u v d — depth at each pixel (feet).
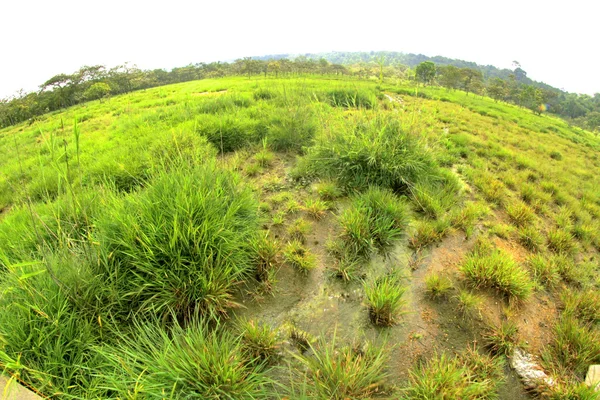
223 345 5.97
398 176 12.11
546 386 6.34
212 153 15.51
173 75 262.06
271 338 6.59
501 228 11.21
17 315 6.04
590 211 15.28
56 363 5.57
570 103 295.28
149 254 7.02
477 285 8.46
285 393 5.80
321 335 6.87
